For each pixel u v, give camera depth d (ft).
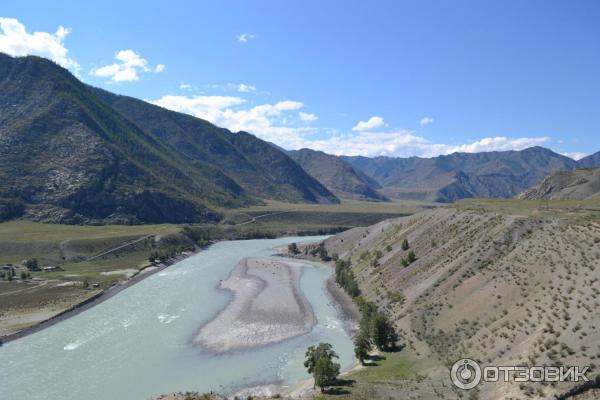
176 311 324.60
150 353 248.52
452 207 417.69
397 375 205.46
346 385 196.65
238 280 426.51
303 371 228.63
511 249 268.21
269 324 298.76
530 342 181.68
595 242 224.33
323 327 296.10
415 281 307.58
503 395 159.22
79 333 277.23
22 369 225.35
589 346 162.40
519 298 219.41
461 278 268.82
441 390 177.58
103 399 198.08
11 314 305.12
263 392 206.08
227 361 240.53
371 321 253.85
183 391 206.39
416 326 249.96
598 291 187.73
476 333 213.87
